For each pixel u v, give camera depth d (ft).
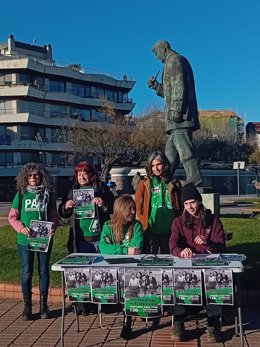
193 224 18.34
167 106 41.39
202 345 17.22
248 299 22.40
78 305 18.95
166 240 20.98
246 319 20.24
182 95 40.37
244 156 226.79
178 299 15.84
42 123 209.97
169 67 40.55
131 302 16.10
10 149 201.67
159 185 21.07
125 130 167.02
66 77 222.69
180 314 17.39
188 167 41.70
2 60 206.69
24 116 202.80
